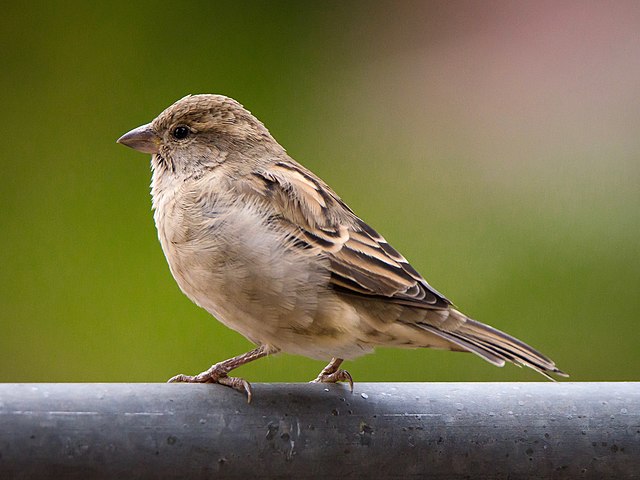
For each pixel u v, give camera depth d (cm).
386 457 659
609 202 1195
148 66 1308
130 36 1309
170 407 634
